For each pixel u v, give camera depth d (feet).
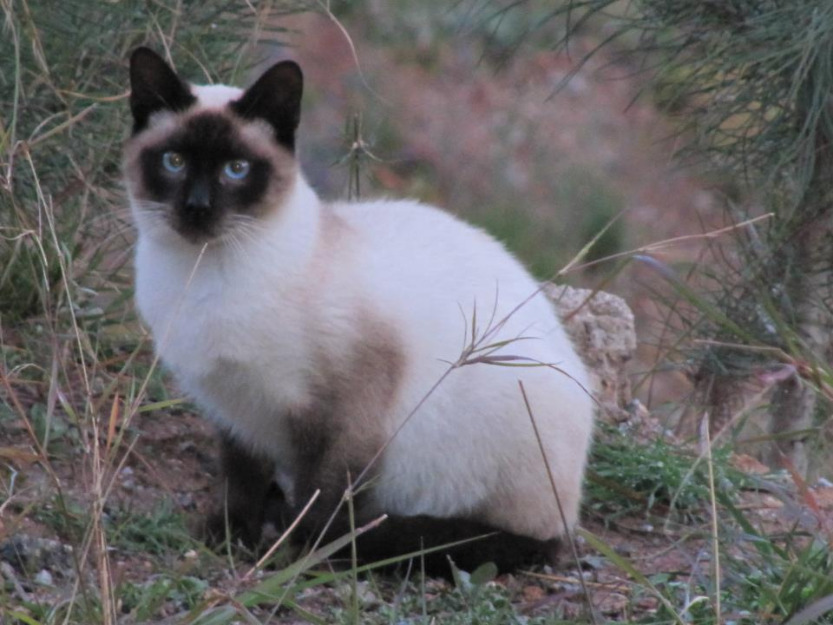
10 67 28.78
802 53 27.78
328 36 72.59
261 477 23.63
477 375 22.75
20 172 28.12
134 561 21.22
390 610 19.69
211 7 31.99
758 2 30.37
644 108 72.43
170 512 23.20
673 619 18.80
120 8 29.50
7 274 26.68
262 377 21.81
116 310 28.89
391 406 22.59
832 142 30.30
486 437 22.90
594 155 70.23
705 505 24.85
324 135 62.64
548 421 22.97
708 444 19.40
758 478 26.68
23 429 24.43
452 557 22.89
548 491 23.20
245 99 22.47
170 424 27.14
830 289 32.99
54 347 20.03
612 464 27.48
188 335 21.71
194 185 21.56
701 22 31.12
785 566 19.80
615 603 20.86
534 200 67.05
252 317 21.34
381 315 22.13
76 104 29.25
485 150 69.51
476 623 19.30
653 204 65.57
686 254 59.11
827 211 31.78
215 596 17.11
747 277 32.55
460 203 66.13
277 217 21.71
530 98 73.00
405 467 23.13
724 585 20.29
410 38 74.69
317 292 21.62
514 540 23.24
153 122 22.72
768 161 31.99
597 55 74.33
